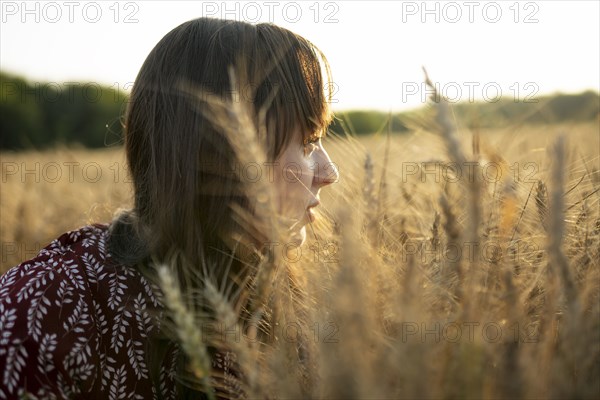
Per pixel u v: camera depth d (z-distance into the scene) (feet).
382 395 2.87
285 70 4.81
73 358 4.27
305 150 5.00
